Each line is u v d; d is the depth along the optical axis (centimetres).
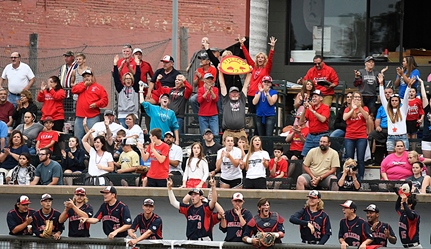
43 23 8231
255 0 6919
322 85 6100
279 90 6462
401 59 6988
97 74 7544
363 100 6097
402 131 5472
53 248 4391
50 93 5941
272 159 5362
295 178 5394
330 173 5156
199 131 6259
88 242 4359
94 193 5034
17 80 6400
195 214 4531
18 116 6119
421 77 6950
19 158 5294
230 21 8538
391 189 5022
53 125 5853
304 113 5525
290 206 4991
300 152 5622
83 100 5816
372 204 4625
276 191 4953
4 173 5388
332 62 7050
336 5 7044
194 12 8450
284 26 7069
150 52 8081
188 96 6088
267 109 5903
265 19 6975
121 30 8350
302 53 7069
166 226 5034
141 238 4409
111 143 5575
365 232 4375
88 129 5812
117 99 6250
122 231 4453
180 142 5881
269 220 4384
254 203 4984
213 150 5494
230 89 5691
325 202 4969
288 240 4984
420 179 5075
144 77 6206
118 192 5025
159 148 5125
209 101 5875
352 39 7038
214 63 6269
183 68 7481
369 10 7019
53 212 4519
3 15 8175
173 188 4978
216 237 4991
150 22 8400
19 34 8194
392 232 4469
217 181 5241
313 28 7056
